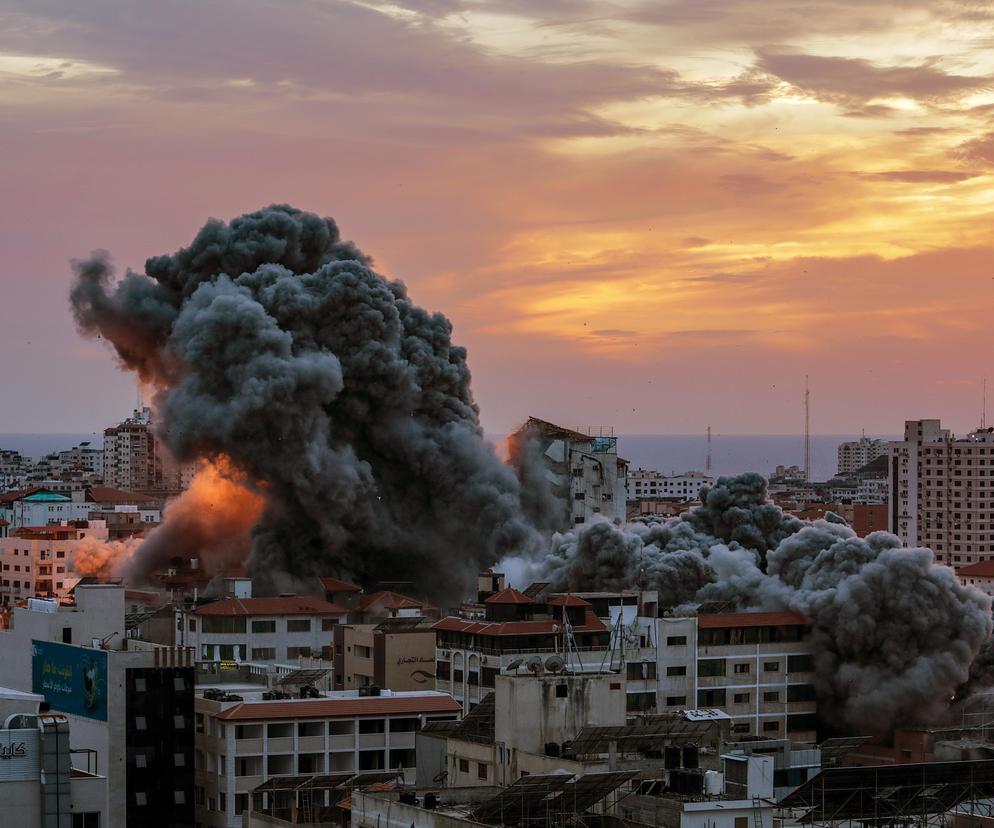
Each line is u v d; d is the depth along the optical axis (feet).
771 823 517.55
